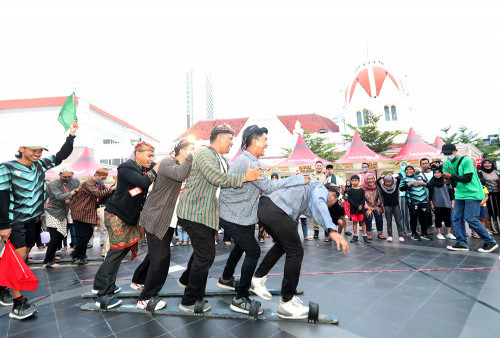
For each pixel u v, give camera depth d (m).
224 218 2.23
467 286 2.66
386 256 4.07
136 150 2.55
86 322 2.19
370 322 2.01
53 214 4.32
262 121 29.45
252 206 2.27
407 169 5.38
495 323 1.92
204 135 32.28
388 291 2.63
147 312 2.29
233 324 2.04
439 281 2.84
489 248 3.99
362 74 32.06
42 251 5.88
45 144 2.66
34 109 24.81
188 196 2.14
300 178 2.26
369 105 30.94
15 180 2.54
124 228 2.49
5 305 2.67
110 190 4.21
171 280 3.31
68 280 3.53
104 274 2.45
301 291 2.68
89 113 24.20
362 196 5.28
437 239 5.29
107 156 26.09
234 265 2.73
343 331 1.89
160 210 2.25
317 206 2.07
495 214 5.39
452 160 4.29
